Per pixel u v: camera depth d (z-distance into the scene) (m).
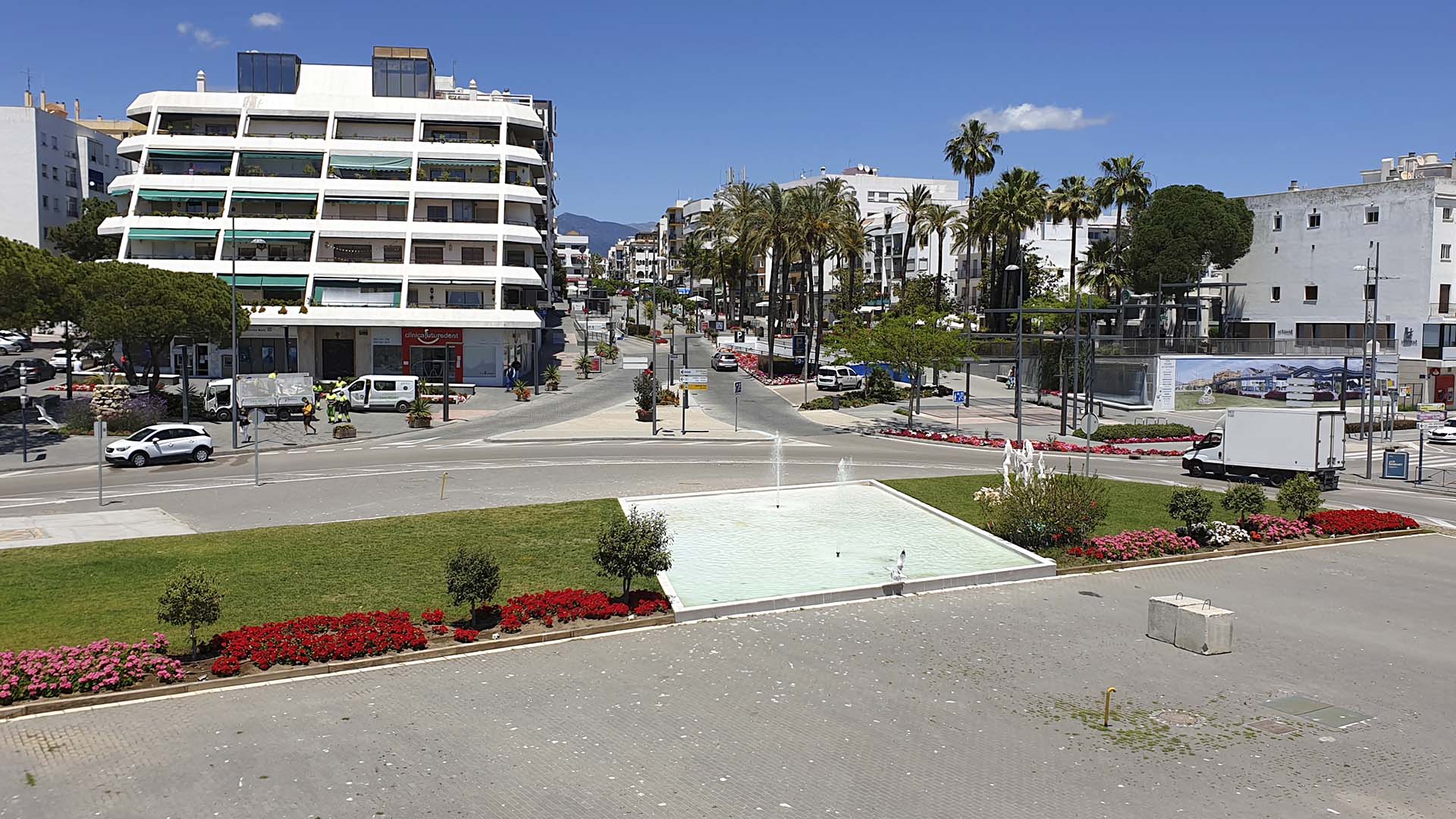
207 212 69.69
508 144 76.19
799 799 12.25
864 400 66.06
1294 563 25.69
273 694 15.63
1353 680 16.81
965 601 21.50
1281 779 13.01
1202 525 27.17
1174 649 18.36
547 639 18.39
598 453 44.12
